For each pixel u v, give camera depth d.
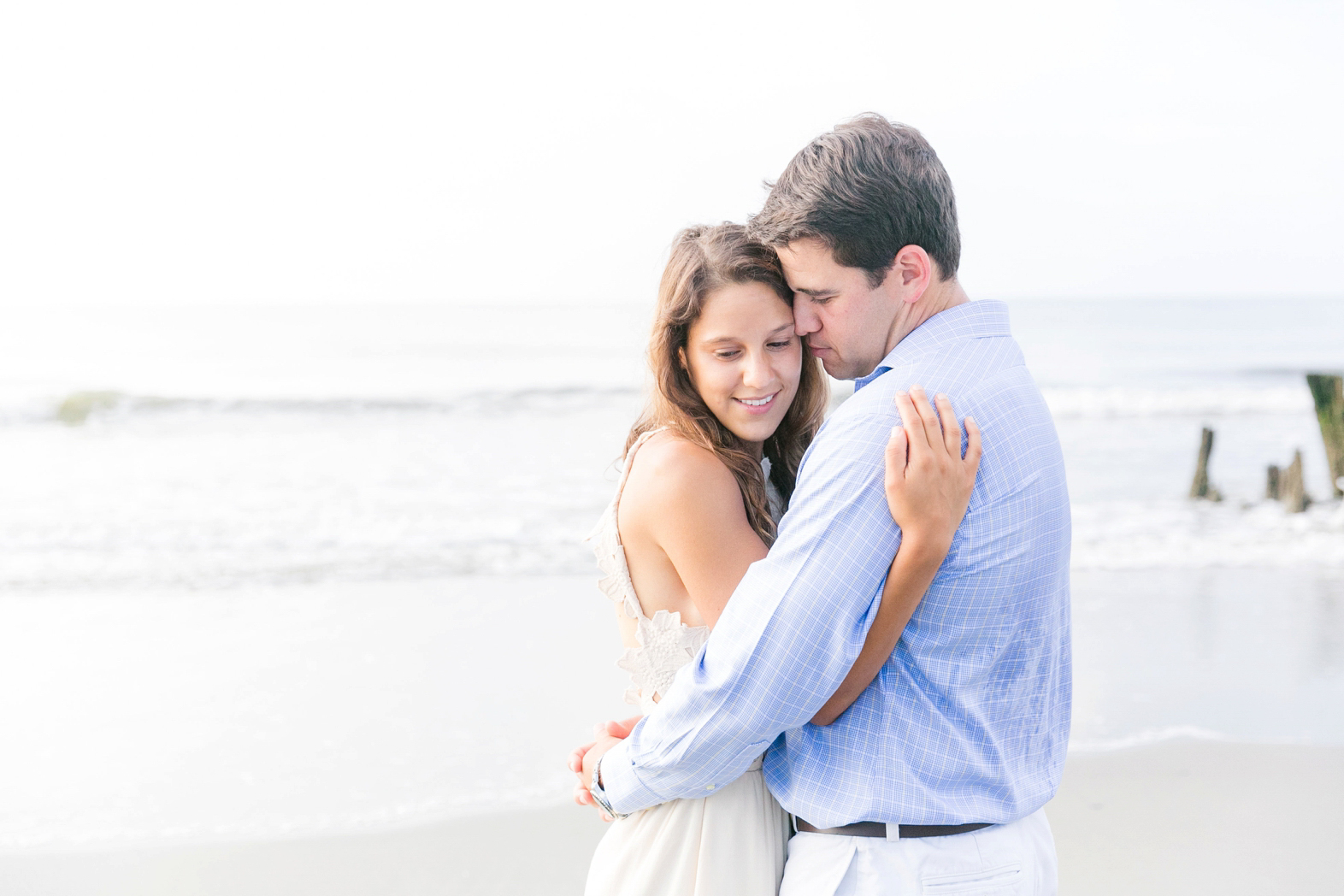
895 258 1.49
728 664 1.40
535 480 12.05
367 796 4.23
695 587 1.70
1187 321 32.25
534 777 4.40
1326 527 9.95
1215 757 4.48
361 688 5.57
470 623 6.82
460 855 3.73
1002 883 1.46
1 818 4.09
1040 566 1.44
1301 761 4.43
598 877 1.78
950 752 1.43
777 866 1.70
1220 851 3.68
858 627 1.37
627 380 19.25
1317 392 11.68
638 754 1.59
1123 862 3.61
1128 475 12.71
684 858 1.67
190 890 3.54
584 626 6.72
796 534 1.39
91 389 18.02
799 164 1.53
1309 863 3.60
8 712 5.30
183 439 14.74
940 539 1.32
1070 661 1.59
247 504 11.07
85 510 10.85
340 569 8.42
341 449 14.00
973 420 1.39
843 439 1.39
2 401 15.37
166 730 5.04
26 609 7.37
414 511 10.68
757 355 1.67
